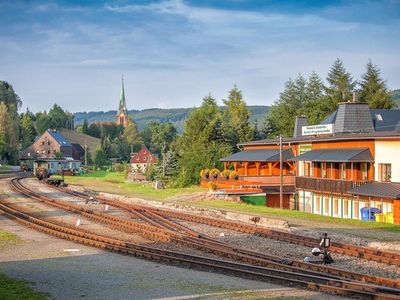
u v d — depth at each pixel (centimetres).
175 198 5691
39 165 9519
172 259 2266
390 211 4356
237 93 9838
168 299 1688
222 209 4328
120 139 19262
